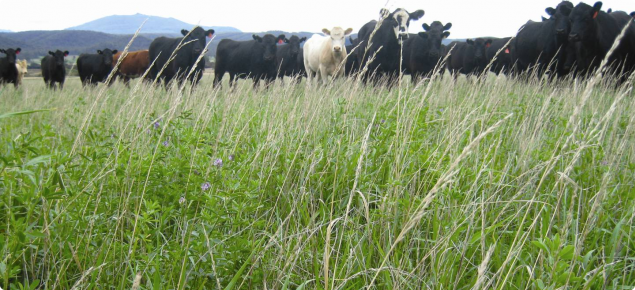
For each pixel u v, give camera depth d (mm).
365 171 3312
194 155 3041
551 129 4965
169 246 2404
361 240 2590
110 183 2781
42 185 2340
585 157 3650
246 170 3055
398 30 13859
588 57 11758
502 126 4613
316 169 3508
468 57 21562
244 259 2430
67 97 8016
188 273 2158
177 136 3611
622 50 11539
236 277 2150
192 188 2809
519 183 3229
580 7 11312
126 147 3145
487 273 2477
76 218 2396
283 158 3521
